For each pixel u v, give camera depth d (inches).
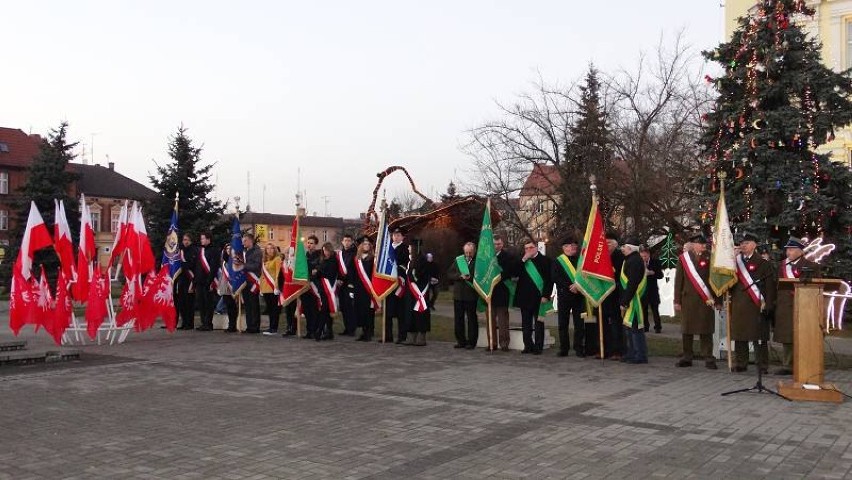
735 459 253.8
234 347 599.2
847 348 589.6
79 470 244.8
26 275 603.2
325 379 433.4
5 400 370.0
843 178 725.9
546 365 491.2
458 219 1267.2
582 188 1238.9
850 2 1088.8
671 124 1278.3
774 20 729.0
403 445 276.4
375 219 962.7
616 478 232.5
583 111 1338.6
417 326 605.0
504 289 570.3
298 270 659.4
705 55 781.9
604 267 514.9
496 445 275.1
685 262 480.7
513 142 1370.6
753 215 725.3
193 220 1259.8
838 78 719.1
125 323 645.3
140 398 374.9
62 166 1582.2
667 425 307.3
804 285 371.2
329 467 246.8
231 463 252.2
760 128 729.6
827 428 300.5
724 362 509.0
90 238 627.8
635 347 498.0
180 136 1283.2
